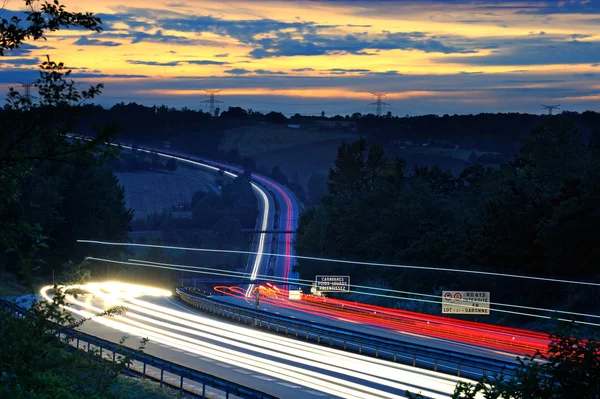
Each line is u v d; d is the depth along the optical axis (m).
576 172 107.81
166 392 31.52
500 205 78.50
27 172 13.34
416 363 46.06
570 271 68.19
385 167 128.50
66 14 13.03
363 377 40.84
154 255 142.00
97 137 12.89
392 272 91.62
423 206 103.12
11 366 13.45
